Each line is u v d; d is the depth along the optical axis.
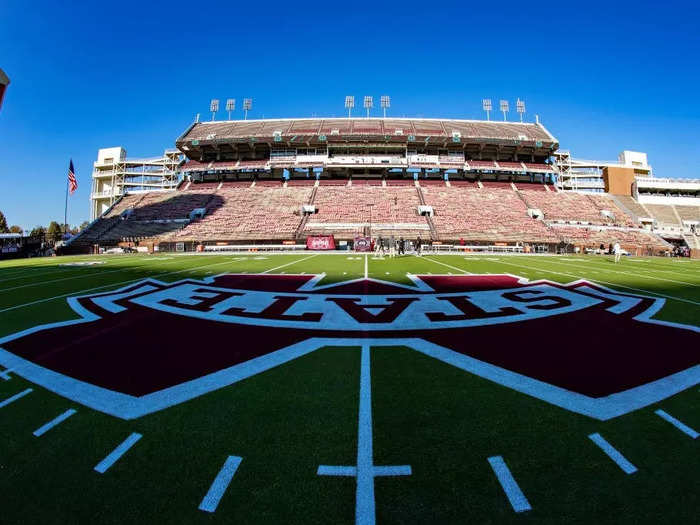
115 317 6.70
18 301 8.31
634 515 2.00
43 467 2.46
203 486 2.26
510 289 9.68
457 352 4.68
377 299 8.27
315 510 2.06
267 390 3.61
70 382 3.81
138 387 3.69
